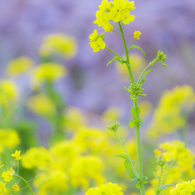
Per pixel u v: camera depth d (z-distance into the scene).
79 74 11.51
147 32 11.09
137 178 2.19
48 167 3.33
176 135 6.10
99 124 8.98
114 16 2.09
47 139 7.38
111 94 10.45
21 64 8.13
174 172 2.86
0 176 2.15
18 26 13.08
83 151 4.36
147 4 12.02
